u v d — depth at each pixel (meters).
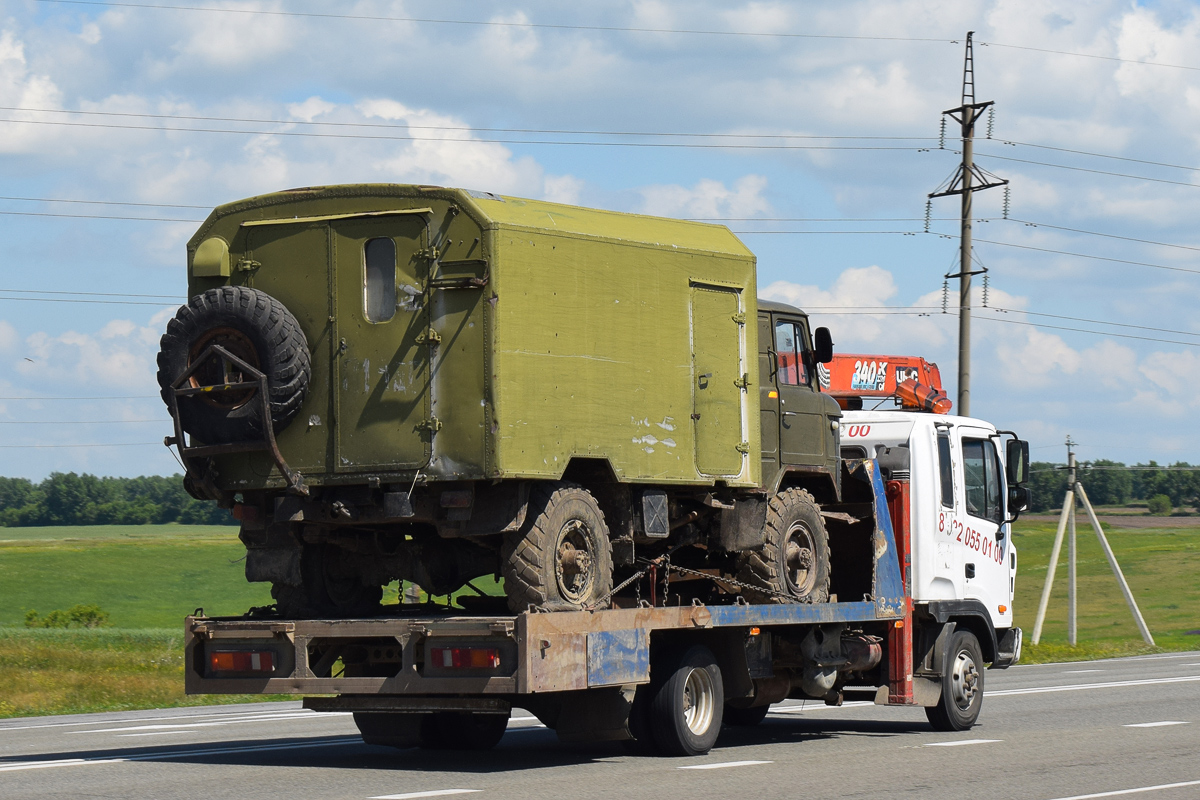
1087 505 51.72
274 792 11.12
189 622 13.44
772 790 11.44
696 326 14.45
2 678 27.73
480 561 13.80
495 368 12.38
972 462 19.08
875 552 16.91
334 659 13.44
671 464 14.02
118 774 12.53
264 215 13.48
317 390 13.05
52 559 107.19
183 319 13.05
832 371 31.83
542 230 12.91
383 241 12.97
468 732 15.00
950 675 17.73
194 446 13.09
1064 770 13.13
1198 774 12.87
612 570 13.91
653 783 11.80
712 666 14.45
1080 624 68.50
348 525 13.64
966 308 47.88
